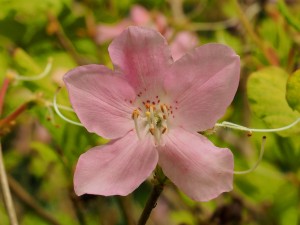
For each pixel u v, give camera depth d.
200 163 0.12
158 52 0.13
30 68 0.19
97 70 0.13
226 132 0.21
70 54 0.22
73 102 0.12
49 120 0.16
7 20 0.22
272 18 0.22
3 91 0.17
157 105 0.13
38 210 0.21
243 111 0.22
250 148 0.21
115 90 0.13
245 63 0.21
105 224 0.22
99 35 0.23
